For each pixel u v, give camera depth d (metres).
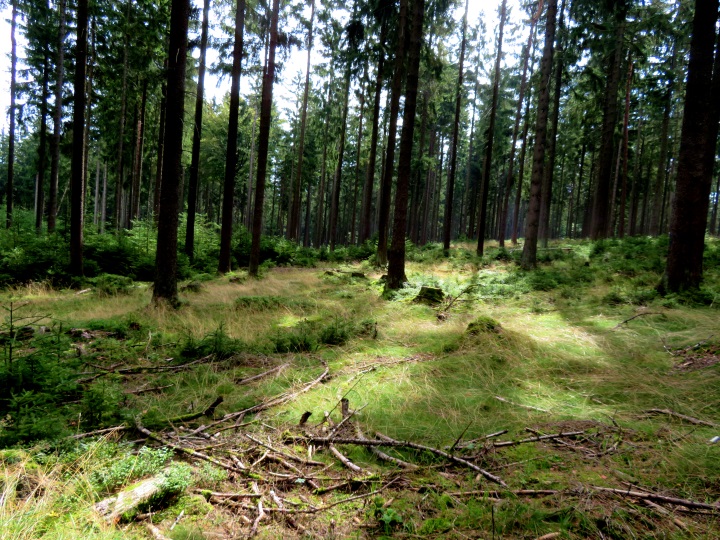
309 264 20.30
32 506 2.10
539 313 7.62
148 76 18.59
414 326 7.05
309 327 6.85
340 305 9.08
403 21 15.40
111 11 18.09
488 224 46.94
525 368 4.65
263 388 4.33
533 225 13.78
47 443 2.74
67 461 2.59
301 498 2.47
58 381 3.66
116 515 2.13
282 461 2.86
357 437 3.18
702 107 7.25
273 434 3.31
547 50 13.59
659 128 29.28
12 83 20.34
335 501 2.43
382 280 12.22
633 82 22.19
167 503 2.34
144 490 2.30
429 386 4.21
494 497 2.37
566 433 3.13
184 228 18.45
